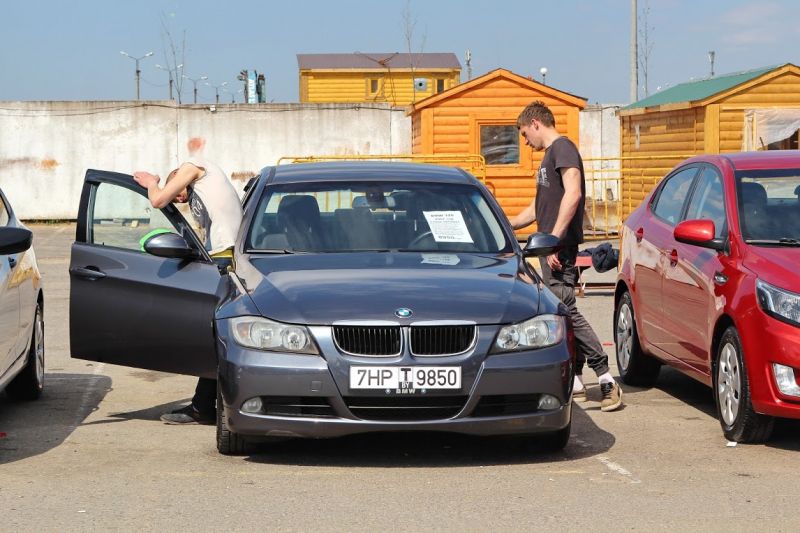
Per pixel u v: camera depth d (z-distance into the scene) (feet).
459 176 27.20
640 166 90.94
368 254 24.22
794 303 22.13
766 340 22.25
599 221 92.32
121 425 25.70
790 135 80.43
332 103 114.21
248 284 22.48
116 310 25.02
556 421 21.20
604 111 119.55
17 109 111.14
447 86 209.56
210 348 24.43
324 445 23.12
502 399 20.93
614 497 18.93
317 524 17.26
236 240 25.03
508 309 21.16
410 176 26.76
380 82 208.85
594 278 61.62
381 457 22.06
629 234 31.37
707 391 30.25
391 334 20.61
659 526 17.17
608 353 37.76
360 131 114.52
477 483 19.90
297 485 19.72
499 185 85.92
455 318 20.71
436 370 20.45
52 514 17.81
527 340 21.03
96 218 25.58
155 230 25.64
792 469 21.08
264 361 20.65
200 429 25.20
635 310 30.30
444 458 22.00
